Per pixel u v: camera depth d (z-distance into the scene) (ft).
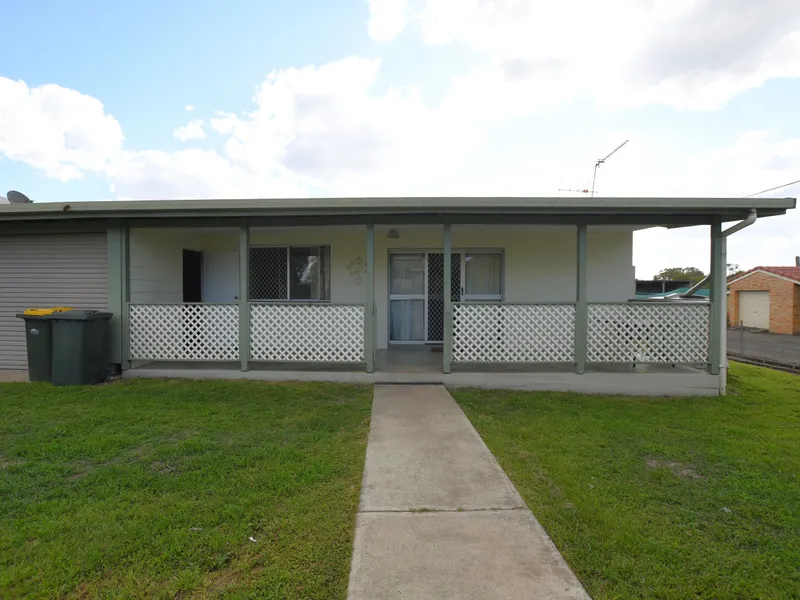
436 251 29.22
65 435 13.32
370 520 8.72
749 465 11.79
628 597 6.68
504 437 13.65
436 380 20.62
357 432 13.92
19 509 9.02
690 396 20.01
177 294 26.66
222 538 7.95
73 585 6.81
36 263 22.41
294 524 8.48
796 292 67.56
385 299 28.71
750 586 6.97
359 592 6.62
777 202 17.95
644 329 20.38
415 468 11.25
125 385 19.84
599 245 27.76
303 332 21.24
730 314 81.30
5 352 22.84
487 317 20.70
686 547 7.95
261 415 15.53
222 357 21.56
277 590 6.72
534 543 7.97
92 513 8.80
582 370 20.36
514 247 28.27
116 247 21.31
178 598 6.57
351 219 20.70
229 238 29.30
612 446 13.01
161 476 10.50
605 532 8.32
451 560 7.43
